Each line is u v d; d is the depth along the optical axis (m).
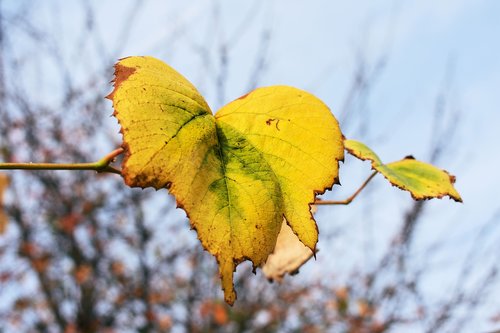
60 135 2.42
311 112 0.43
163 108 0.41
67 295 2.52
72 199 2.42
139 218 2.54
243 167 0.41
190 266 2.60
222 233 0.40
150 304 2.54
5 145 2.34
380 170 0.46
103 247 2.54
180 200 0.39
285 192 0.42
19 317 2.54
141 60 0.42
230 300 0.39
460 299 2.34
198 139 0.41
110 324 2.51
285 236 0.56
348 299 2.59
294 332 2.68
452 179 0.48
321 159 0.42
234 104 0.43
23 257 2.39
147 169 0.39
